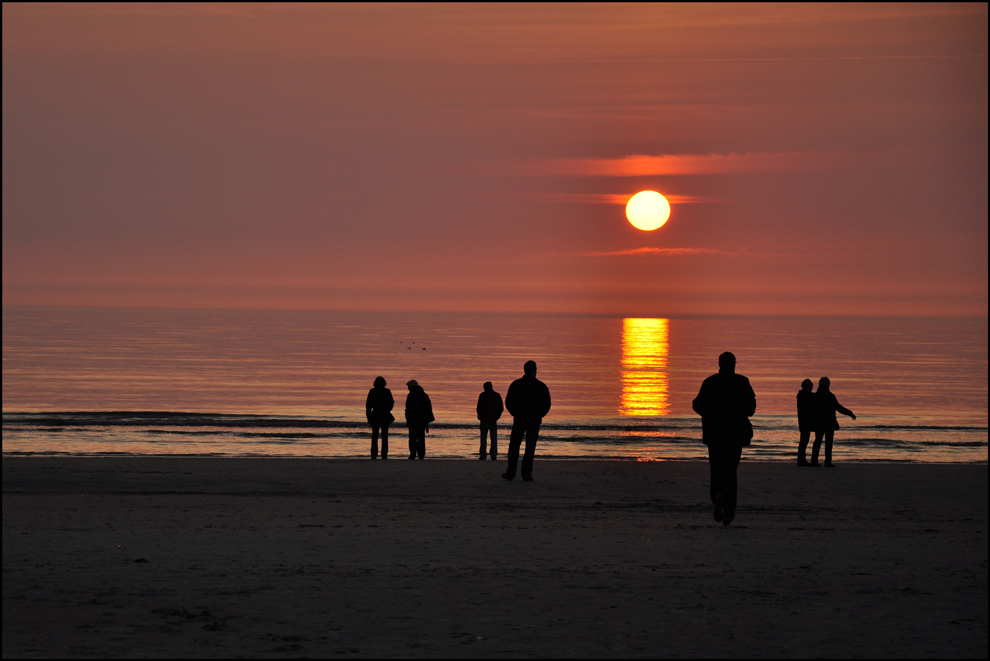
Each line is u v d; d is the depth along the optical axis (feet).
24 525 120.57
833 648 60.64
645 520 135.64
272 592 76.64
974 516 148.97
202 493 170.71
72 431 367.04
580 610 71.31
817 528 127.95
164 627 63.98
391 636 62.49
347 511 142.92
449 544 106.22
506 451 315.37
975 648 60.85
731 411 127.44
